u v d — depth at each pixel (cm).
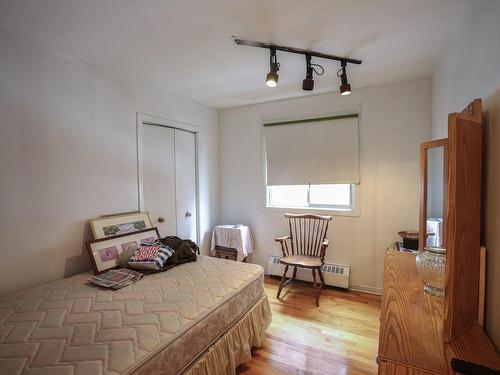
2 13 162
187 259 241
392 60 232
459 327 95
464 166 100
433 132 262
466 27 157
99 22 174
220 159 401
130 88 272
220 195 402
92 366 111
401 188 289
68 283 197
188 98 342
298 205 357
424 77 273
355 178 307
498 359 82
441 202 171
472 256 103
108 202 253
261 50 215
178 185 334
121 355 117
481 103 115
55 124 213
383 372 76
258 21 174
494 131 108
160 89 305
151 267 215
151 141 299
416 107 280
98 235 234
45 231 208
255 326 204
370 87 299
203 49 212
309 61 216
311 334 227
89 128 237
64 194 220
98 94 244
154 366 121
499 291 98
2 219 185
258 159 371
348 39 196
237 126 385
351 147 308
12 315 151
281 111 351
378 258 302
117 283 190
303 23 176
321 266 292
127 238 249
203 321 154
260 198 371
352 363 191
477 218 107
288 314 261
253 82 286
